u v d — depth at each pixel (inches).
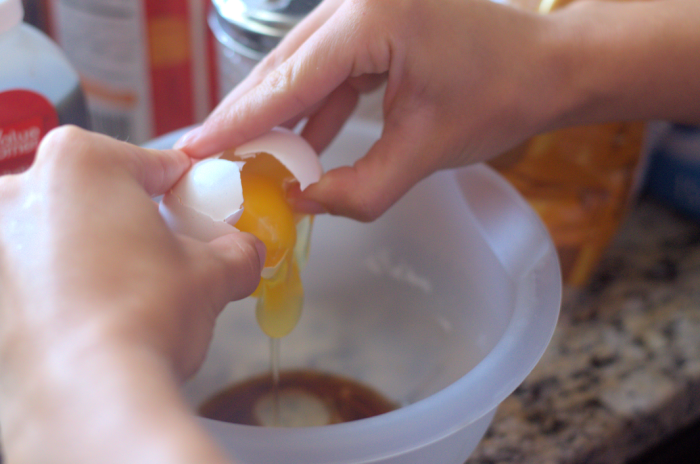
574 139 18.2
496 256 15.6
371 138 17.4
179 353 10.1
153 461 7.6
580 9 15.1
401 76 14.0
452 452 13.0
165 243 10.5
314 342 18.1
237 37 17.5
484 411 12.3
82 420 8.3
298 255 15.6
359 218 15.2
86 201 10.4
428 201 17.1
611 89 14.9
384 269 18.3
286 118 14.1
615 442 16.8
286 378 17.3
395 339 17.7
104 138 11.3
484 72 14.1
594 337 18.8
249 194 14.2
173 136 16.3
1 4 15.0
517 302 14.1
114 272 9.9
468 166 16.5
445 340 16.9
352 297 18.5
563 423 16.8
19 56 15.7
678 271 20.9
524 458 16.1
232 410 16.5
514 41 14.2
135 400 8.3
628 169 18.9
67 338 9.2
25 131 15.8
